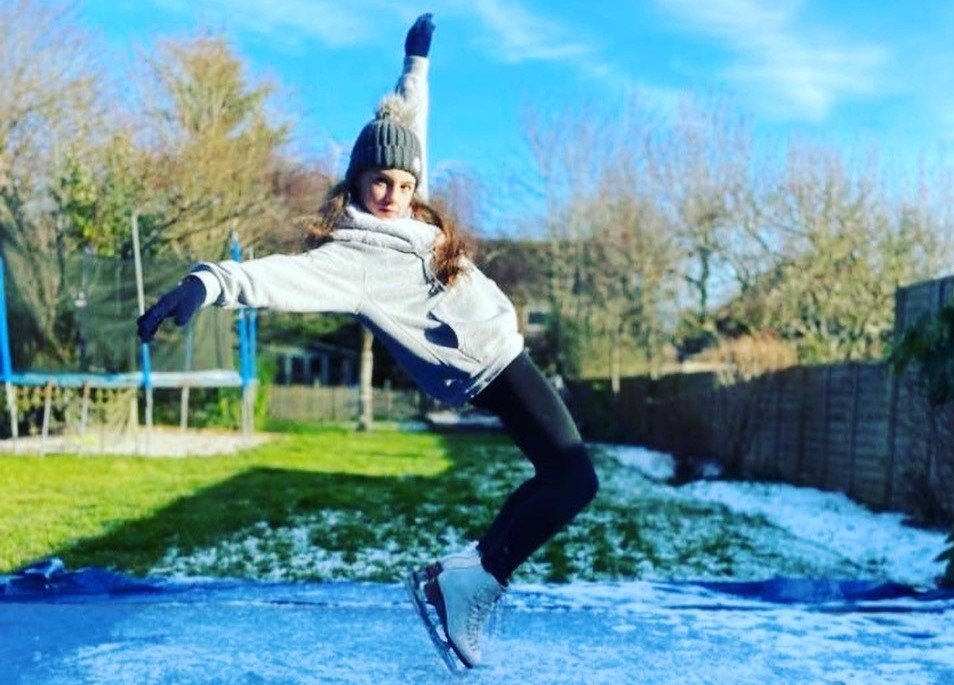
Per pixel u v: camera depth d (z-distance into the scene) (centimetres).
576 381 2375
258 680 238
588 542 673
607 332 2422
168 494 885
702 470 1269
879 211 1708
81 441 1304
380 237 209
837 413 1018
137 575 538
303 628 297
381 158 213
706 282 2147
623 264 2311
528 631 297
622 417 1988
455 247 215
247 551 618
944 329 569
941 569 606
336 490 944
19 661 256
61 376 1271
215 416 1847
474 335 212
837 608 353
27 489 895
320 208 220
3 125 1742
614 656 267
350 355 3253
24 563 562
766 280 1889
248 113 2042
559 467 215
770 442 1209
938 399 582
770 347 1234
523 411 217
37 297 1266
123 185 1727
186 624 303
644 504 916
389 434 2031
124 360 1322
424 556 613
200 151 1862
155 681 238
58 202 1648
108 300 1302
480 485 1037
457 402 217
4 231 1277
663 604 354
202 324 1391
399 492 945
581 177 2583
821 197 1720
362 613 322
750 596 402
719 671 254
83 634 288
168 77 1983
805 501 956
